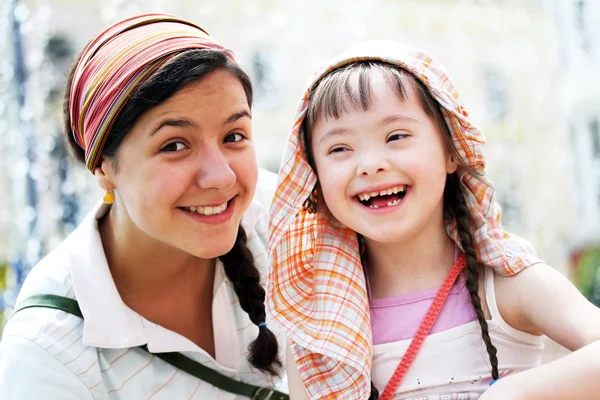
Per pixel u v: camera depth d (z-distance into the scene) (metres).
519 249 1.45
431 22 11.97
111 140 1.45
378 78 1.42
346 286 1.49
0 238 7.15
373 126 1.40
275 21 10.94
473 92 12.15
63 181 5.45
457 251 1.51
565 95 11.31
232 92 1.45
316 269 1.54
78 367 1.50
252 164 1.52
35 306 1.56
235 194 1.49
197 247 1.48
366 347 1.43
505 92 12.36
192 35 1.49
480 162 1.48
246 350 1.71
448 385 1.41
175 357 1.59
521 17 12.42
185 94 1.39
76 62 1.61
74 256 1.60
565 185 11.80
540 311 1.35
